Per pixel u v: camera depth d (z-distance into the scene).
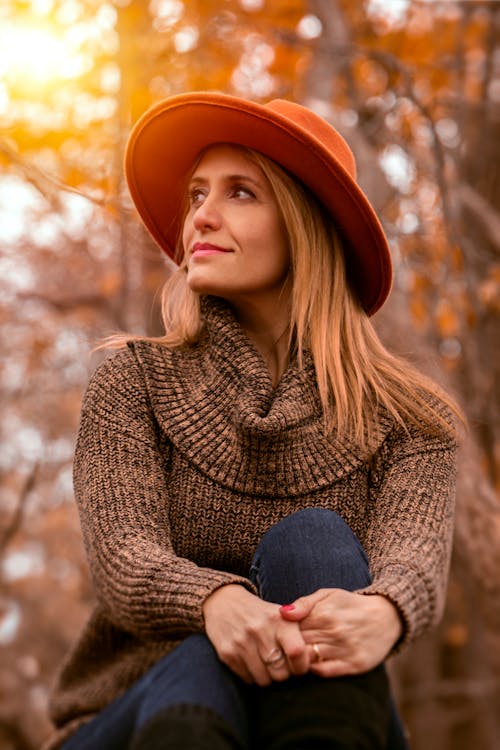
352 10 7.84
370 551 1.84
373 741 1.40
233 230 2.06
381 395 2.04
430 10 7.86
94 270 8.50
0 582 11.76
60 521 10.87
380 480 2.02
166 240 2.41
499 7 7.63
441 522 1.88
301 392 2.00
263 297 2.13
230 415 1.97
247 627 1.48
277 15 7.11
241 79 7.21
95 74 5.01
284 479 1.93
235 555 1.93
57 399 9.85
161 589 1.63
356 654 1.48
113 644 2.11
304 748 1.36
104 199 3.78
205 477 1.94
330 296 2.15
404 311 4.71
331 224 2.18
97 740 1.63
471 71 7.96
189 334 2.14
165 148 2.21
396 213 6.04
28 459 9.82
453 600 7.78
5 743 10.91
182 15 6.13
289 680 1.47
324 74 5.93
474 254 5.68
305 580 1.62
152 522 1.85
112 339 2.20
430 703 9.54
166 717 1.33
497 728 9.04
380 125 5.95
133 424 1.98
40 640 11.78
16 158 3.00
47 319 9.34
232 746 1.33
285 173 2.11
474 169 7.78
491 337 6.08
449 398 2.14
